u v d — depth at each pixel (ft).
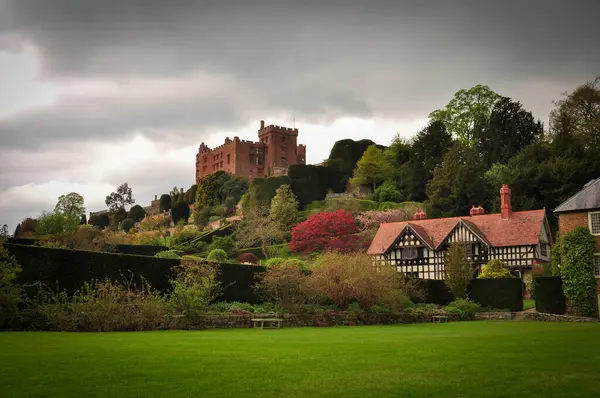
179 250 236.02
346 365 40.42
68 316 69.77
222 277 100.89
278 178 309.01
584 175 208.03
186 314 80.89
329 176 325.62
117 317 72.54
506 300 134.10
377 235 206.28
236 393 30.68
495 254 176.55
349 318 103.14
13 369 36.63
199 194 363.15
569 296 117.39
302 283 102.12
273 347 52.54
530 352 48.44
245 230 253.24
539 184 214.07
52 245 155.22
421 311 118.73
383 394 30.63
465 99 302.04
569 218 118.93
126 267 87.81
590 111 221.25
